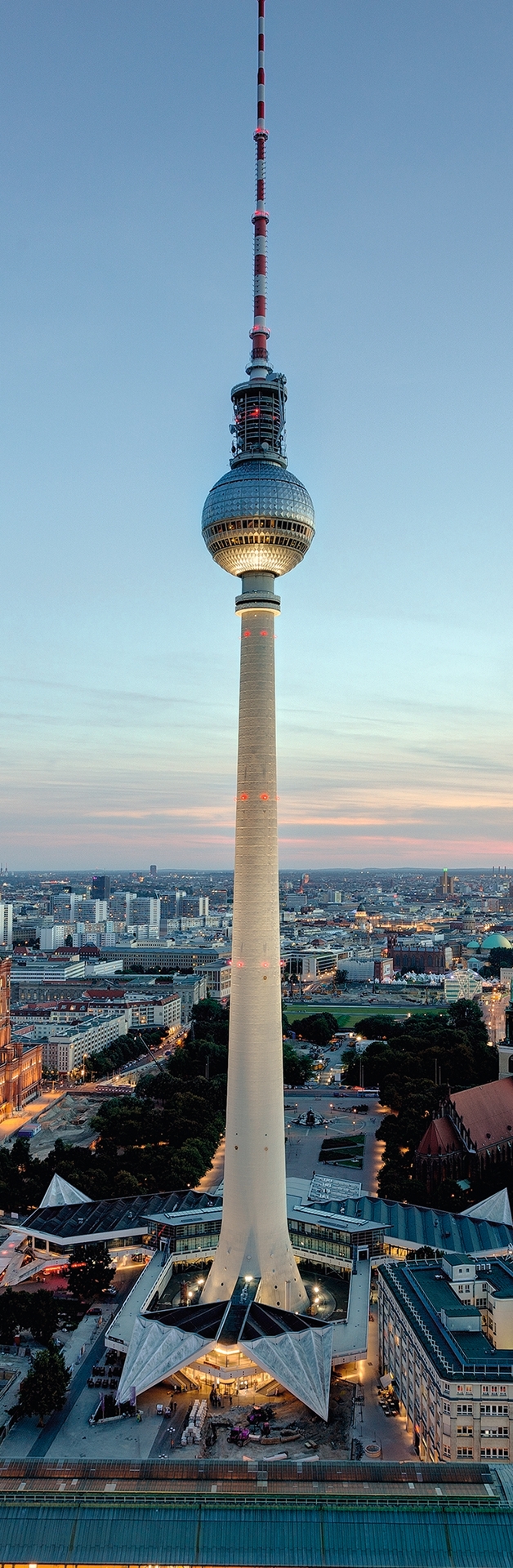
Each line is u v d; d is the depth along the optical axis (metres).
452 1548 116.12
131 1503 122.31
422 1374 161.00
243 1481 126.81
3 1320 198.88
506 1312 161.38
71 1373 189.88
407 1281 189.00
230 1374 180.25
